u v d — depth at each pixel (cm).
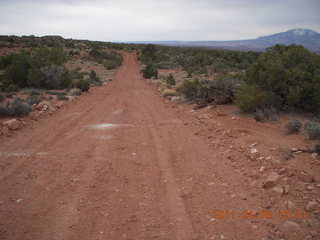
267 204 416
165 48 10775
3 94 1694
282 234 339
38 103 1441
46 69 2291
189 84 1596
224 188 484
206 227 363
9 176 538
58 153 687
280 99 1058
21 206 420
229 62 5700
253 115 1009
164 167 593
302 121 855
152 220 383
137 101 1741
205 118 1059
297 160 551
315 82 980
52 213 399
